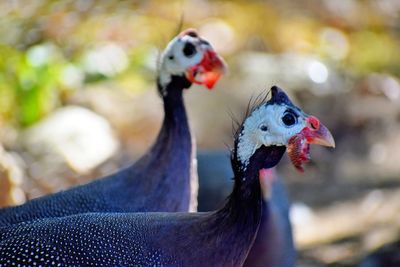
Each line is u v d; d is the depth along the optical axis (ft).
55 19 44.50
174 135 26.89
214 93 43.80
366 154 44.96
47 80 40.04
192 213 22.25
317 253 34.35
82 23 45.47
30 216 25.34
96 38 45.21
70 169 35.81
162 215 22.29
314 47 53.36
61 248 21.44
